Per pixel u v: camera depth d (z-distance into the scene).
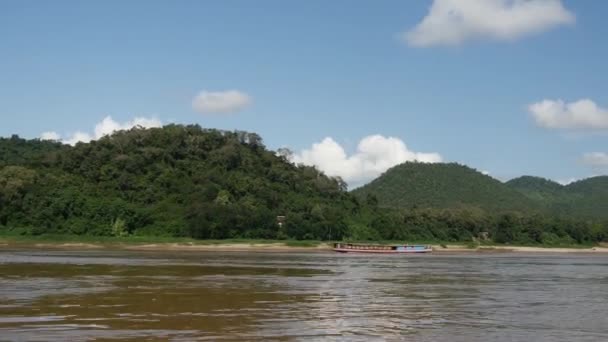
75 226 127.00
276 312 32.34
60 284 43.53
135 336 25.17
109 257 82.31
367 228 161.38
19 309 31.53
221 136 179.75
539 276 62.72
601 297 42.38
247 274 56.97
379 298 39.56
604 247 193.12
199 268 63.44
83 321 28.44
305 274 58.66
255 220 139.12
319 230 146.12
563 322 30.73
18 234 122.19
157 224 133.75
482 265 83.19
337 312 32.78
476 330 28.11
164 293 39.56
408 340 25.48
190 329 26.95
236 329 27.14
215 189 147.75
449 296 41.44
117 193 143.38
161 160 159.38
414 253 131.50
